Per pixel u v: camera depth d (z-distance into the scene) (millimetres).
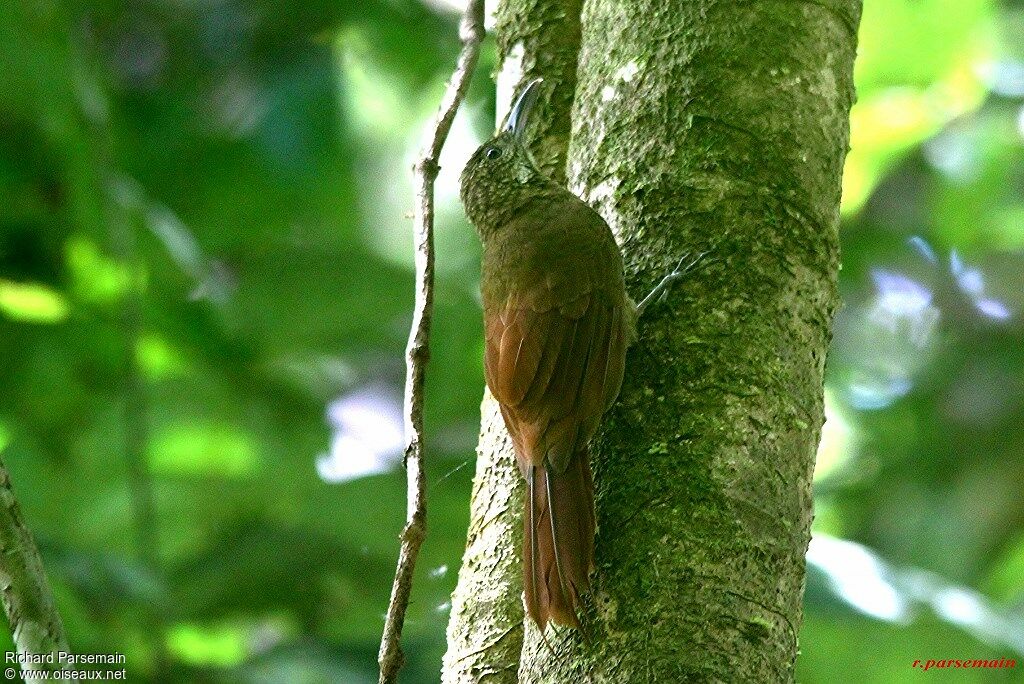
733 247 5785
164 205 14734
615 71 6359
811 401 5633
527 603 5379
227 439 13586
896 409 17172
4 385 12922
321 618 12492
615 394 5754
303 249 13461
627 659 4996
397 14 14531
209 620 12219
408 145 15016
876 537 16547
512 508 6555
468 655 6453
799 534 5383
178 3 15094
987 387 17156
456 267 14211
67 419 13047
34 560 5336
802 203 5938
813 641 10672
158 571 11234
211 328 13461
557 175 7484
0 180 12641
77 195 12648
